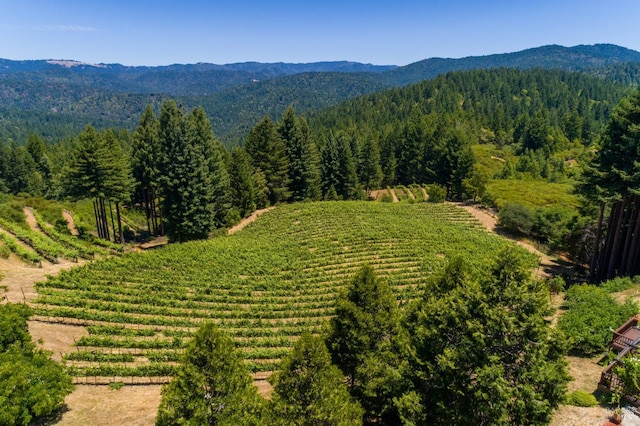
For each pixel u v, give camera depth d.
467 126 163.88
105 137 79.50
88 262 49.19
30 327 31.94
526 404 14.98
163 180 65.38
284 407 14.79
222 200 76.62
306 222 73.50
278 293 43.97
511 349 15.61
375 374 19.23
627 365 18.17
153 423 22.00
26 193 92.56
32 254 47.75
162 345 31.50
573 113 165.00
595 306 27.02
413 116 166.25
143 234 78.69
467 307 16.38
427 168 111.50
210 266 50.56
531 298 15.44
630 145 39.38
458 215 80.50
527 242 66.81
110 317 35.12
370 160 111.62
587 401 18.94
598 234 45.19
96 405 23.70
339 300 20.72
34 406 18.81
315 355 15.18
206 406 14.38
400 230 66.69
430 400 17.09
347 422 15.09
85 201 83.81
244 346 32.91
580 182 45.44
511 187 97.31
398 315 21.14
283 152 89.38
